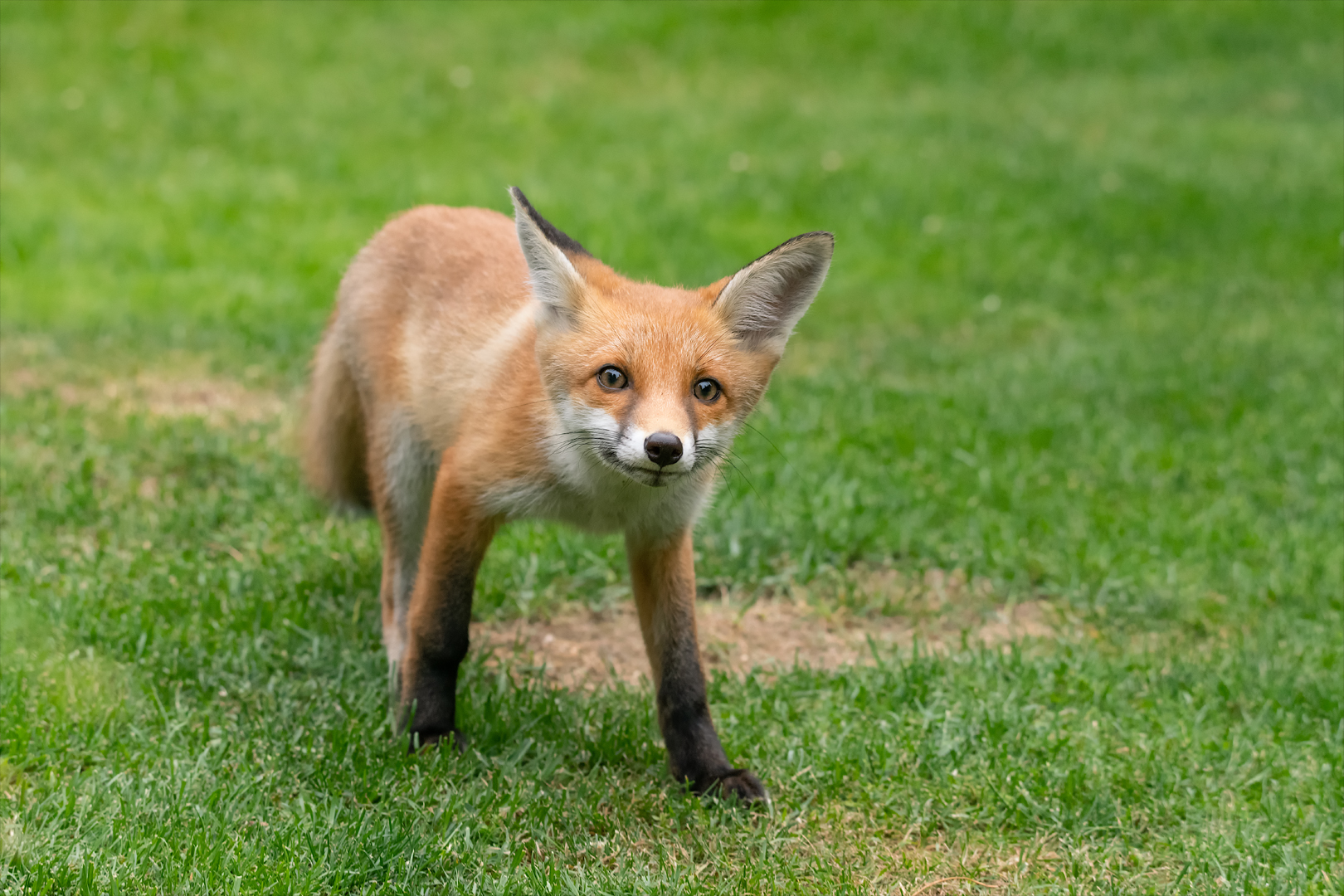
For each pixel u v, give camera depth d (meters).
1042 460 13.59
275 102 29.22
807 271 7.66
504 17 36.88
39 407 13.61
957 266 22.45
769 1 39.28
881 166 27.38
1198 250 23.59
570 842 7.20
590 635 10.19
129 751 7.66
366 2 36.78
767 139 29.16
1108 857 7.24
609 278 7.70
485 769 7.87
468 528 7.93
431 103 30.11
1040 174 27.17
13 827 6.62
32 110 27.08
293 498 11.82
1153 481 13.19
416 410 8.73
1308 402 15.54
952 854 7.25
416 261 9.09
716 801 7.55
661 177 26.14
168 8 33.97
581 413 7.21
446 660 8.04
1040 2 40.91
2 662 8.50
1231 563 11.27
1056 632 10.35
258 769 7.61
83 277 19.02
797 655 9.62
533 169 26.05
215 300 18.47
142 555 10.38
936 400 15.51
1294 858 7.16
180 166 24.81
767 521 11.59
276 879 6.39
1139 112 33.00
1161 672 9.52
